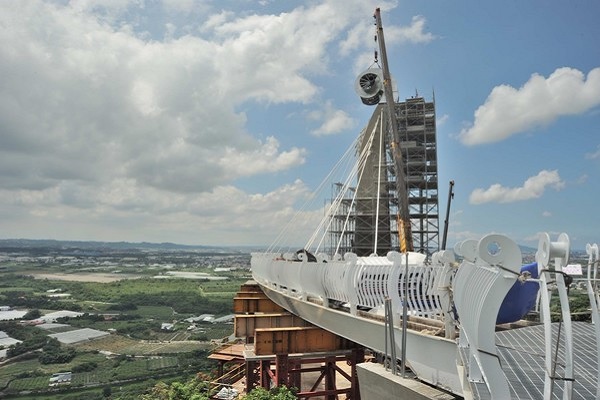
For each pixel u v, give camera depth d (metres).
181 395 24.42
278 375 20.30
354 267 14.55
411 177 47.19
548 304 5.03
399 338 12.08
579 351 8.59
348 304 15.59
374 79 45.84
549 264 5.71
